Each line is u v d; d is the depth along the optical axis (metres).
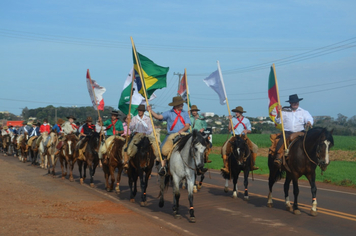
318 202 11.95
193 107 15.06
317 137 9.93
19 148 29.83
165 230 8.34
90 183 15.62
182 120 10.95
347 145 43.84
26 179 17.34
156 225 8.74
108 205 10.96
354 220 9.50
